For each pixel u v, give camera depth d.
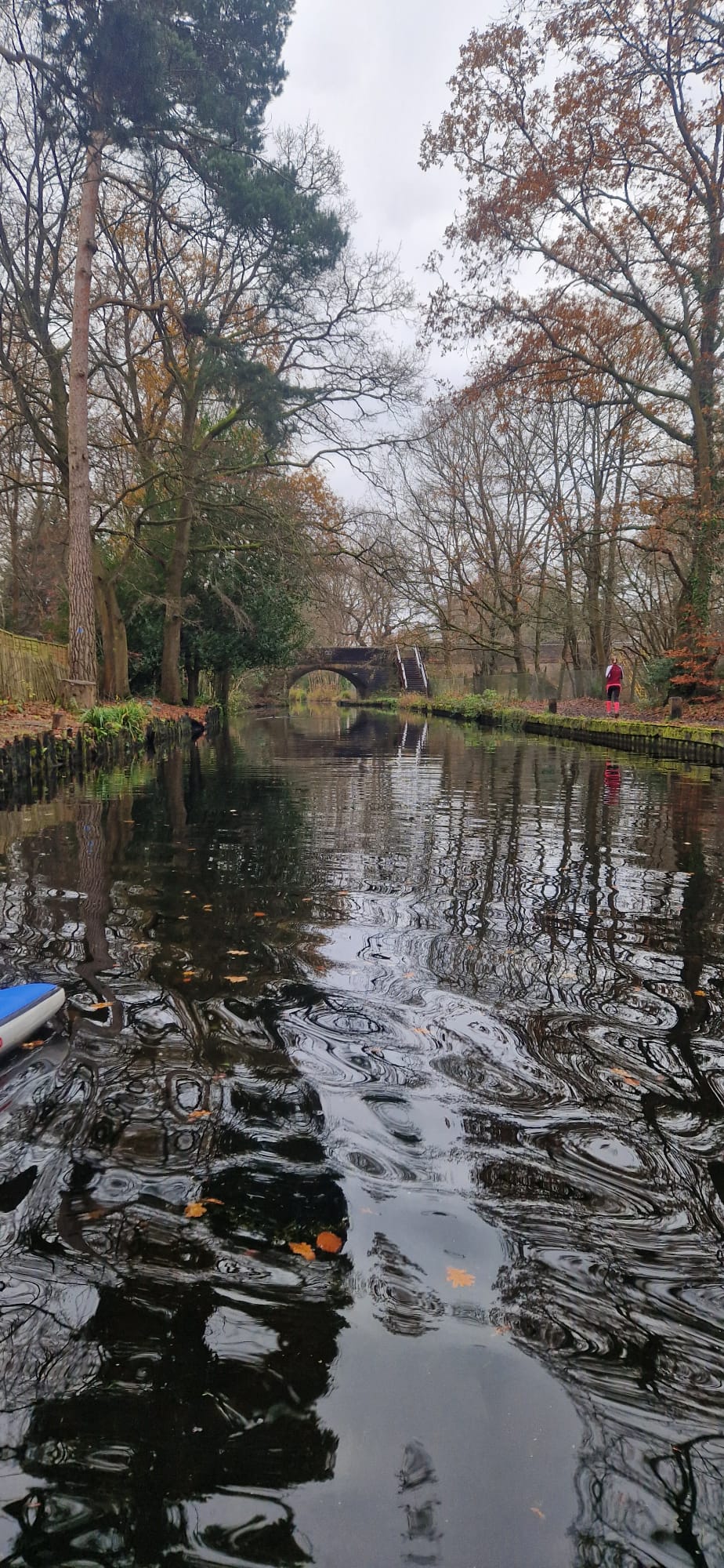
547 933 4.54
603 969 3.97
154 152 13.92
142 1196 2.19
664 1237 2.09
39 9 12.73
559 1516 1.40
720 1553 1.34
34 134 15.89
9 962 3.90
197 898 5.18
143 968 3.86
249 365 16.36
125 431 21.41
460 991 3.66
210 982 3.69
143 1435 1.54
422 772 14.02
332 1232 2.07
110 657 20.33
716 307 18.06
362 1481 1.45
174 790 11.09
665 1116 2.65
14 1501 1.42
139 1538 1.36
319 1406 1.59
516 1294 1.89
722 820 8.58
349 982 3.73
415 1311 1.83
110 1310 1.81
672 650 21.03
